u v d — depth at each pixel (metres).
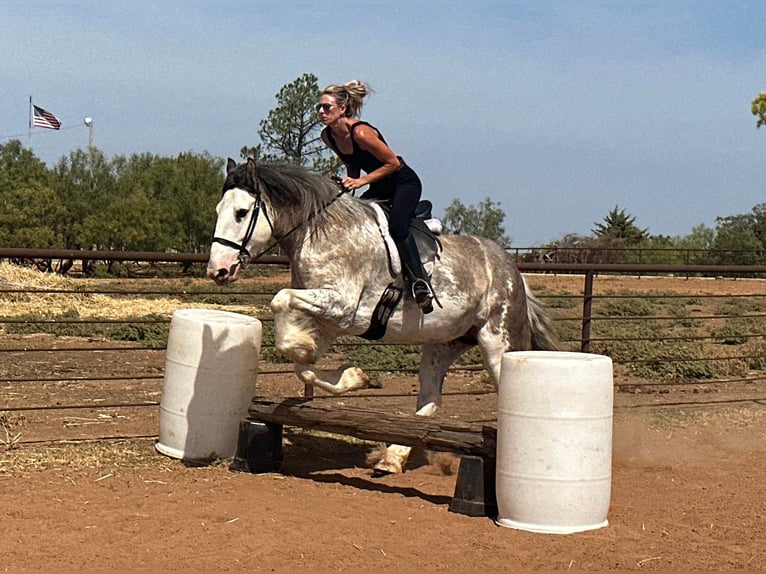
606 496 5.82
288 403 7.09
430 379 7.81
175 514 5.77
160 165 65.06
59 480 6.59
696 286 37.41
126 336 17.28
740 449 8.55
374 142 6.75
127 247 50.09
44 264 36.62
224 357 7.41
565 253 43.25
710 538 5.58
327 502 6.28
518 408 5.73
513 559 5.11
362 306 6.82
